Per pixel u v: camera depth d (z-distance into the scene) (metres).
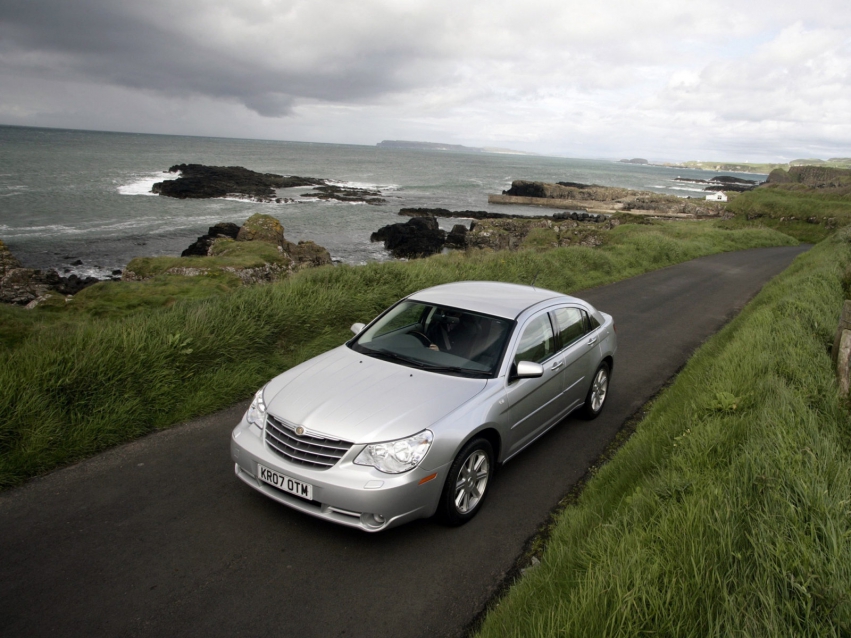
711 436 4.41
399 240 33.88
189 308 7.34
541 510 4.35
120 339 5.91
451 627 3.04
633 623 2.37
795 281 13.52
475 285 5.90
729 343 8.22
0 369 5.02
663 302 14.63
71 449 4.68
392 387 4.12
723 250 32.66
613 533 3.28
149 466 4.63
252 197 59.25
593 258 18.61
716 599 2.47
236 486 4.41
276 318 7.49
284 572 3.41
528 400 4.71
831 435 4.34
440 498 3.81
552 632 2.39
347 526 3.87
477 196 85.25
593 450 5.51
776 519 2.97
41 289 17.14
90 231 33.09
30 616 2.92
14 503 3.98
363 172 126.12
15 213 37.84
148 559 3.45
